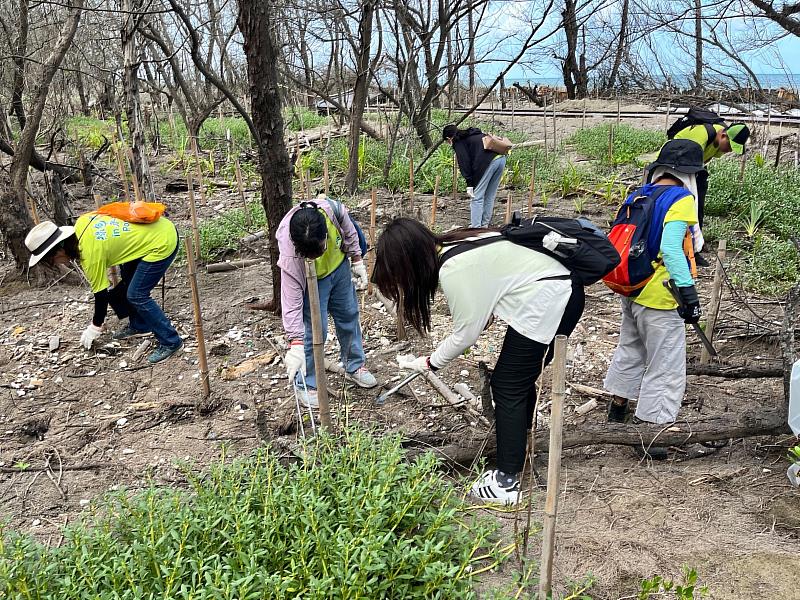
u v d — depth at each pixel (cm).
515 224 311
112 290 504
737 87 1158
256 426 423
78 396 469
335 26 1162
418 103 1167
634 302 362
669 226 337
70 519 347
